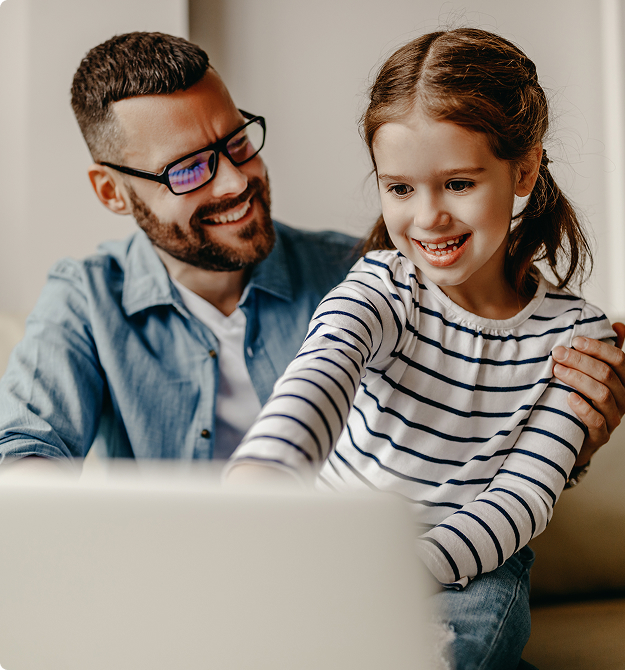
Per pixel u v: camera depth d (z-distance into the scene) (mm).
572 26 1896
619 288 1938
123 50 1092
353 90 1796
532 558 755
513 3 1858
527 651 787
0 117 1604
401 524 302
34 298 1617
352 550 301
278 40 1769
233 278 1232
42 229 1614
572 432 733
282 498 302
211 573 304
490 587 612
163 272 1206
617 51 1901
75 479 320
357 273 775
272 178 1783
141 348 1176
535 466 708
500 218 677
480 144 645
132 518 307
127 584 308
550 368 763
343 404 478
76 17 1606
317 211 1802
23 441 922
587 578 942
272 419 426
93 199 1630
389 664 303
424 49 698
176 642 307
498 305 794
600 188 1921
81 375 1115
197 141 1107
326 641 303
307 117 1788
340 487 761
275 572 302
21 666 315
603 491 953
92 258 1257
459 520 645
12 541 314
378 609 302
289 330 1256
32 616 314
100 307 1178
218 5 1734
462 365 747
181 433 1174
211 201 1139
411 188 669
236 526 303
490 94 668
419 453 734
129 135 1102
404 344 736
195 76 1096
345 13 1789
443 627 539
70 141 1619
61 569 311
